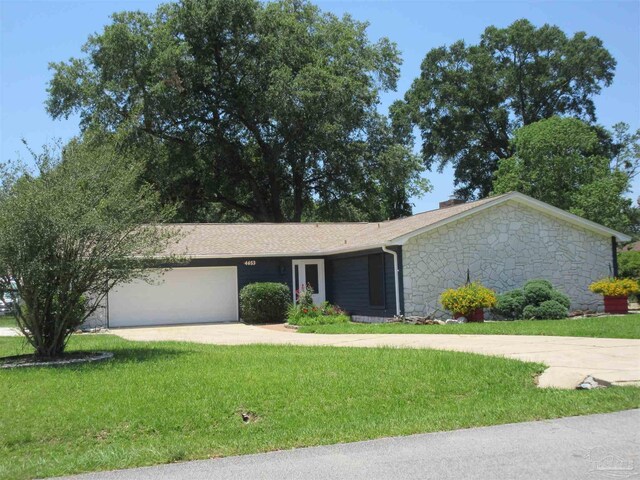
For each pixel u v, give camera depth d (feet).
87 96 128.06
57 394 30.22
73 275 39.70
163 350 44.68
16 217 37.17
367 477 19.52
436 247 70.08
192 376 33.42
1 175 38.75
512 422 25.79
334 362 36.86
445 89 171.94
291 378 32.73
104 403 28.68
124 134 120.37
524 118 171.94
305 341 52.21
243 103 138.31
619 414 26.25
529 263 73.56
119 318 78.69
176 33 135.85
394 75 156.46
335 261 86.12
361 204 154.30
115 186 40.81
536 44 169.48
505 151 174.91
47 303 40.50
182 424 26.76
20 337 59.47
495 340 48.01
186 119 136.77
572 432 23.86
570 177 114.62
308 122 135.85
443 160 180.75
